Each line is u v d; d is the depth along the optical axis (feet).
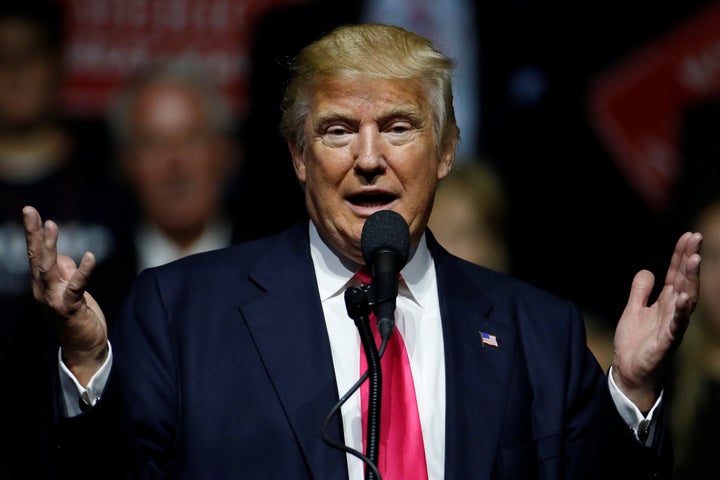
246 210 63.98
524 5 67.15
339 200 34.73
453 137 36.40
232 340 34.91
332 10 64.90
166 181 62.75
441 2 65.82
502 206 57.98
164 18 65.51
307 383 34.24
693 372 55.72
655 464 34.78
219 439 33.63
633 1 69.26
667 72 69.26
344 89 34.37
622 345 34.71
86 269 31.53
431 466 34.27
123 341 35.37
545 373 35.88
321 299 36.09
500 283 37.65
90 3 65.46
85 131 64.95
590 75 67.92
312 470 33.19
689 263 33.60
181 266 36.65
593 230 66.85
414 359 35.68
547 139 67.10
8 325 59.57
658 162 67.77
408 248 32.48
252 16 65.21
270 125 64.03
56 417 32.71
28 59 63.98
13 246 62.54
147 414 34.19
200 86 63.72
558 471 34.78
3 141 63.87
